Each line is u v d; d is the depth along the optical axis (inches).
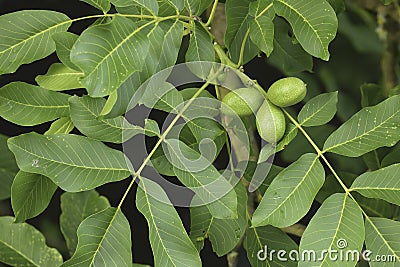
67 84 48.0
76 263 42.6
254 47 50.8
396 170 45.4
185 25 45.6
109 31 40.6
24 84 45.9
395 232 44.8
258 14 46.4
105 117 42.4
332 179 52.7
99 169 43.9
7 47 43.9
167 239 43.0
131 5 43.6
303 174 44.9
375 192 45.2
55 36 43.7
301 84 45.5
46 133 47.1
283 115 46.1
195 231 47.9
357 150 45.9
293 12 45.1
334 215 44.3
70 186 43.5
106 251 43.1
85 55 39.8
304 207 44.1
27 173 46.1
